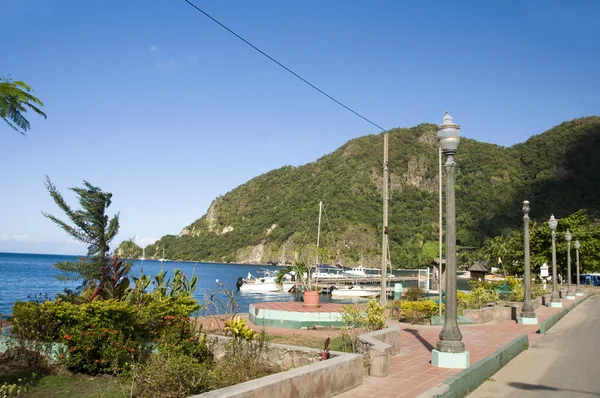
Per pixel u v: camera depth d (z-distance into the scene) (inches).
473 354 418.9
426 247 5689.0
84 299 358.3
